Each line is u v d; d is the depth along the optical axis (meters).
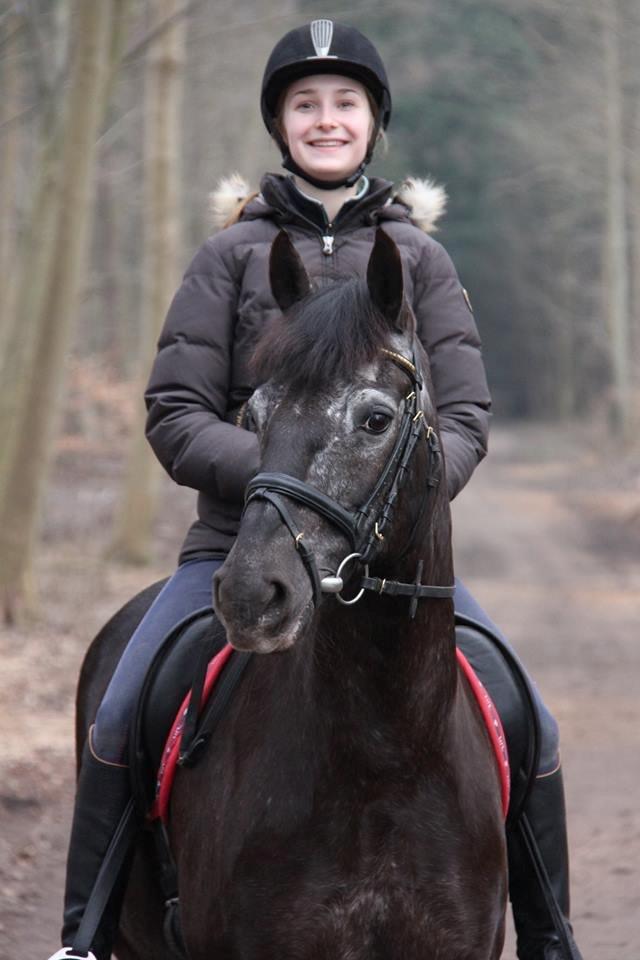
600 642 30.53
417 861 6.11
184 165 64.44
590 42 80.25
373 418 5.68
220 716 6.70
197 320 7.25
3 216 42.50
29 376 27.88
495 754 6.79
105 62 27.22
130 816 7.23
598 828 15.72
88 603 29.27
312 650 6.08
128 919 7.91
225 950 6.25
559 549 53.41
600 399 97.62
